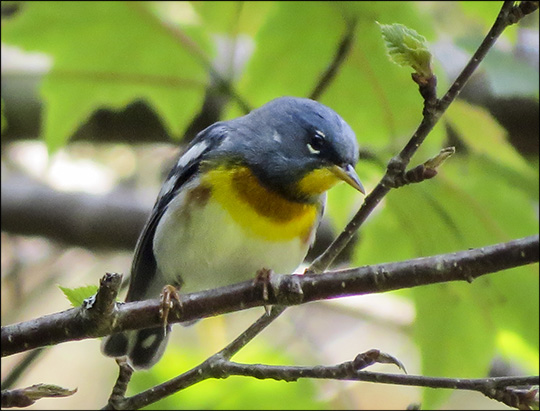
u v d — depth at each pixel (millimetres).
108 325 6426
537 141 12727
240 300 6891
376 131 10766
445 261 6047
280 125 8891
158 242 9078
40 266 14844
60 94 11250
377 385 13523
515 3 6465
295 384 10945
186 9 12117
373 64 10359
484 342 10906
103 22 10914
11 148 14859
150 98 11406
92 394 14797
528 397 5875
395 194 10859
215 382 10898
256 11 11125
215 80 10875
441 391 9844
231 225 8680
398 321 14430
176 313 6887
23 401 5887
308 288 6598
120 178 14609
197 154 9133
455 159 11586
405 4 10156
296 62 10656
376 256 11242
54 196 13656
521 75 10039
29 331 6406
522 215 10805
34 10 10828
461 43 10297
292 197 8781
